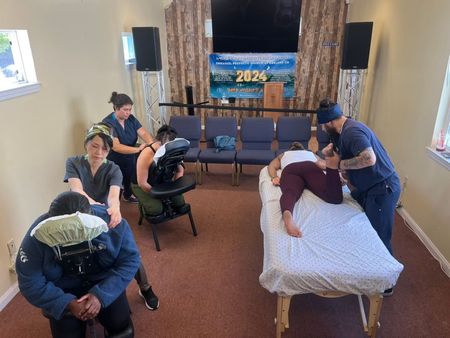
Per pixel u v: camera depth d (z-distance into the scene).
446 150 2.62
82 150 3.26
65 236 1.27
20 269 1.34
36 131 2.53
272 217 2.08
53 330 1.50
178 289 2.27
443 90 2.59
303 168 2.41
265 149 4.09
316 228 1.92
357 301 2.13
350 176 2.11
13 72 2.45
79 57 3.20
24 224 2.38
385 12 3.98
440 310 2.06
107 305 1.44
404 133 3.28
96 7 3.54
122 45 4.27
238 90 5.99
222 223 3.10
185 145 2.61
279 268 1.64
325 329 1.94
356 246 1.76
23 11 2.39
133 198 3.49
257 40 5.59
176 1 5.61
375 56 4.31
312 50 5.66
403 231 2.92
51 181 2.74
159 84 5.07
